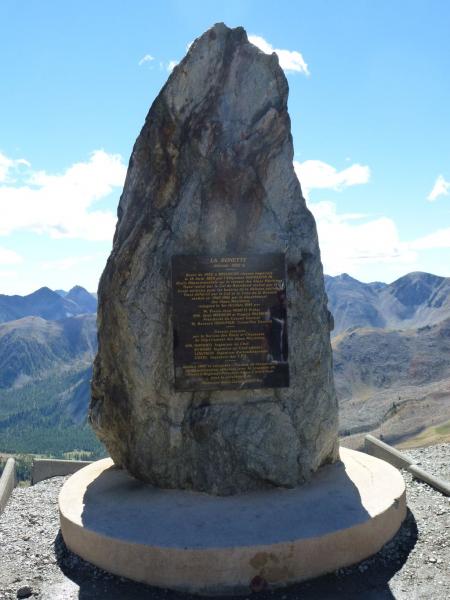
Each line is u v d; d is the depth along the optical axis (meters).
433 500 3.82
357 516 3.05
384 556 3.05
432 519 3.49
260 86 3.55
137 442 3.53
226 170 3.46
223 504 3.24
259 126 3.53
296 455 3.47
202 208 3.45
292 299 3.52
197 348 3.43
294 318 3.53
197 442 3.43
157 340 3.42
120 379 3.56
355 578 2.86
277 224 3.53
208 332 3.43
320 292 3.60
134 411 3.49
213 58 3.50
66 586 2.85
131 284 3.41
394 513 3.23
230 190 3.46
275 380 3.48
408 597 2.69
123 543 2.86
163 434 3.46
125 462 3.70
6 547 3.32
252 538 2.83
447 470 4.61
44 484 4.81
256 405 3.46
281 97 3.59
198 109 3.49
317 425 3.57
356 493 3.34
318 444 3.59
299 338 3.53
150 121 3.57
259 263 3.47
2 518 3.85
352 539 2.94
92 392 3.80
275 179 3.55
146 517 3.10
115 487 3.57
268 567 2.77
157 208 3.50
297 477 3.46
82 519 3.12
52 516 3.86
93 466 4.06
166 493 3.42
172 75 3.51
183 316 3.42
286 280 3.51
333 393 3.69
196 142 3.46
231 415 3.43
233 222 3.47
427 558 3.02
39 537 3.46
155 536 2.88
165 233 3.45
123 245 3.52
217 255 3.44
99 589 2.81
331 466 3.80
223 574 2.74
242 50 3.55
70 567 3.03
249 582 2.75
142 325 3.40
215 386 3.44
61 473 5.12
